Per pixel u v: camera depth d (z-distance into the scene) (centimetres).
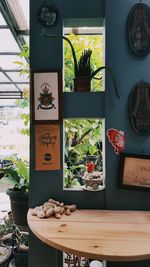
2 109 610
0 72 372
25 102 227
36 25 143
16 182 175
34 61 142
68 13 143
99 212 133
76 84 142
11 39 251
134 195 141
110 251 88
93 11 143
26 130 200
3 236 220
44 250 141
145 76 141
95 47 187
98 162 177
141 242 96
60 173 142
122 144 141
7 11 201
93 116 141
